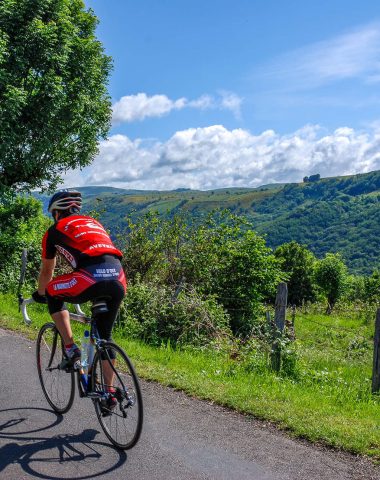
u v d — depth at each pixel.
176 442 4.48
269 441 4.60
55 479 3.76
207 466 4.04
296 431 4.81
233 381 6.94
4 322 10.02
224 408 5.47
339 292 33.72
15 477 3.76
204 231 15.02
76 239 4.30
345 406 6.36
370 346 15.22
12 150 25.42
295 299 35.88
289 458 4.25
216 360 9.00
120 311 11.58
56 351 5.20
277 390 6.54
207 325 11.23
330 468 4.10
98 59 30.06
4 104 23.00
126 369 4.23
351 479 3.92
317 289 35.50
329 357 11.88
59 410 5.06
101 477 3.80
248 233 14.81
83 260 4.25
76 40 27.72
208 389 5.97
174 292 12.34
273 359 8.39
